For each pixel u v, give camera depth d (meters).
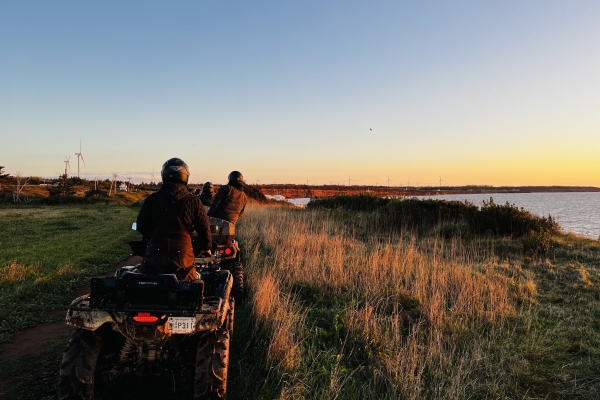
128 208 40.22
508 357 5.33
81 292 8.28
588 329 6.29
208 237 4.38
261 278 8.19
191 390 4.35
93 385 3.64
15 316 6.51
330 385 4.30
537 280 9.34
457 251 12.47
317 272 8.88
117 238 16.23
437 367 4.95
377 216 19.28
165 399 4.16
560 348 5.70
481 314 6.77
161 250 3.99
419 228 17.55
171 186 4.16
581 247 13.22
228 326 4.98
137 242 4.74
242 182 8.24
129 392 4.27
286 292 7.86
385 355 5.06
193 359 3.95
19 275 8.99
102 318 3.52
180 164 4.27
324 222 17.75
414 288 7.96
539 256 12.17
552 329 6.36
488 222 16.05
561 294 8.32
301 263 9.67
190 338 4.10
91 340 3.68
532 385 4.78
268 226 16.55
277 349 4.98
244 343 5.57
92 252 12.65
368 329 5.75
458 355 5.37
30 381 4.45
